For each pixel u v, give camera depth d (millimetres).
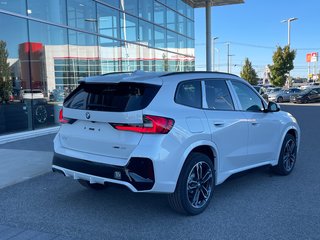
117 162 4098
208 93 4883
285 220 4320
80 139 4547
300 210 4648
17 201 5145
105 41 15984
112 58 16469
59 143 4863
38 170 6793
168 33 22078
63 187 5777
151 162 3957
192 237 3898
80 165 4414
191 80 4727
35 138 10797
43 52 12852
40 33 12711
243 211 4633
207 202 4680
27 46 12172
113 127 4176
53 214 4637
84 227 4211
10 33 11500
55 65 13438
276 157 6086
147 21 19422
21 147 9188
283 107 27125
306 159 7656
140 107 4074
